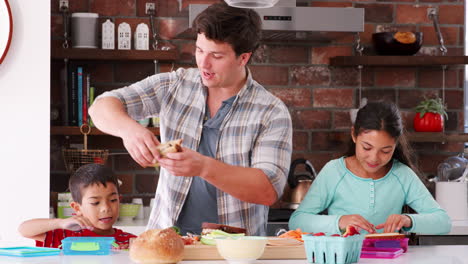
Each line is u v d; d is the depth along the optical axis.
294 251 1.55
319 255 1.47
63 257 1.53
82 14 3.49
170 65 3.72
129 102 1.99
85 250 1.59
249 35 1.85
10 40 3.01
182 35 3.59
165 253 1.40
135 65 3.70
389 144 2.26
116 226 3.18
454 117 3.95
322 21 3.32
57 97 3.60
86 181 2.09
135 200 3.49
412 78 3.91
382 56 3.68
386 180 2.36
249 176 1.80
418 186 2.36
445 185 3.35
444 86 3.94
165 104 2.04
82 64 3.65
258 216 2.00
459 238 3.12
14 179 3.04
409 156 2.51
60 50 3.42
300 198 3.49
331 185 2.37
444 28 3.96
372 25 3.90
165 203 2.00
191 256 1.52
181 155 1.69
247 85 2.00
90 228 2.08
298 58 3.84
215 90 2.00
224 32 1.80
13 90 3.04
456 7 3.96
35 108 3.05
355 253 1.50
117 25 3.67
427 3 3.93
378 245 1.70
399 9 3.91
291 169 3.55
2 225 3.02
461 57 3.68
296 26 3.31
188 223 2.00
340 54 3.86
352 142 2.43
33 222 2.04
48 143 3.06
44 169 3.06
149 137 1.73
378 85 3.89
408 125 3.90
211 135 2.00
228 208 1.95
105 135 3.68
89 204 2.09
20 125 3.04
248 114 1.98
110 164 3.69
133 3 3.69
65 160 3.46
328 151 3.85
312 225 2.14
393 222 1.99
